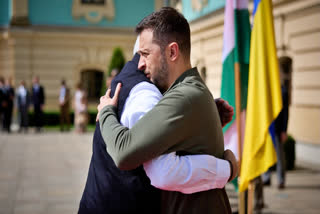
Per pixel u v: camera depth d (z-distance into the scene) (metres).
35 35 16.89
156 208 1.30
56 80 17.33
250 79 2.84
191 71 1.38
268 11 2.86
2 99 12.39
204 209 1.30
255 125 2.78
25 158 7.78
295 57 8.10
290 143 6.61
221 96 3.07
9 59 17.12
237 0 3.00
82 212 1.36
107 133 1.24
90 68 17.78
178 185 1.22
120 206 1.27
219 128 1.39
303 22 7.79
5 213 4.32
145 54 1.35
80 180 5.99
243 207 2.86
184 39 1.36
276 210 4.38
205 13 11.95
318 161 7.32
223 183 1.33
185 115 1.22
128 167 1.20
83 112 12.49
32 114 14.26
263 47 2.82
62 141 10.50
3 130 12.73
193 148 1.27
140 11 18.38
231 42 3.00
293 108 8.16
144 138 1.17
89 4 17.72
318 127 7.43
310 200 4.79
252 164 2.76
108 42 17.86
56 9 17.38
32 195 5.09
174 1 14.01
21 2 16.72
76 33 17.36
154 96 1.28
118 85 1.34
